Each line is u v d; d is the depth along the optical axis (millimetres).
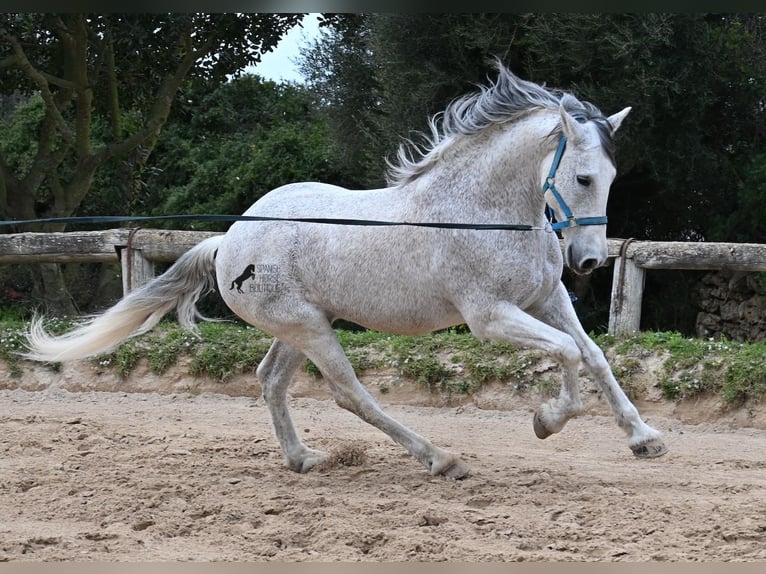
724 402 8172
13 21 13969
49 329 10414
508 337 5527
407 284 5766
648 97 12305
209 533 4906
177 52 14758
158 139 18922
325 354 6094
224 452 6844
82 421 7906
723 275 12570
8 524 5012
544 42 12227
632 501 5324
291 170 16297
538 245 5586
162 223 16938
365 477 6078
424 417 8633
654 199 14062
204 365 9633
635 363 8727
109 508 5254
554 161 5371
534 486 5758
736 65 13180
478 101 5754
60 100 14531
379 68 13883
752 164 12906
